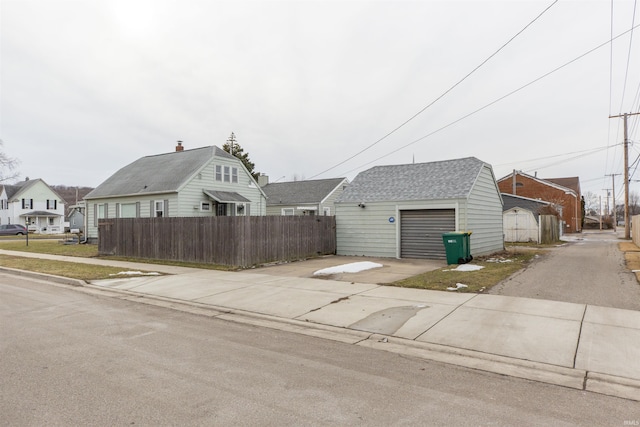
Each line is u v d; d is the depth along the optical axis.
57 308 8.13
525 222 26.81
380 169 19.44
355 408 3.74
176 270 13.03
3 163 46.97
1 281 11.86
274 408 3.72
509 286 9.44
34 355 5.16
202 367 4.79
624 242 26.09
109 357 5.11
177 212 21.73
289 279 10.99
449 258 13.57
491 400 3.95
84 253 19.25
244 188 26.20
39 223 56.31
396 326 6.49
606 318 6.66
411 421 3.49
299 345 5.75
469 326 6.36
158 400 3.86
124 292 9.85
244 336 6.19
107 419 3.47
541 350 5.30
